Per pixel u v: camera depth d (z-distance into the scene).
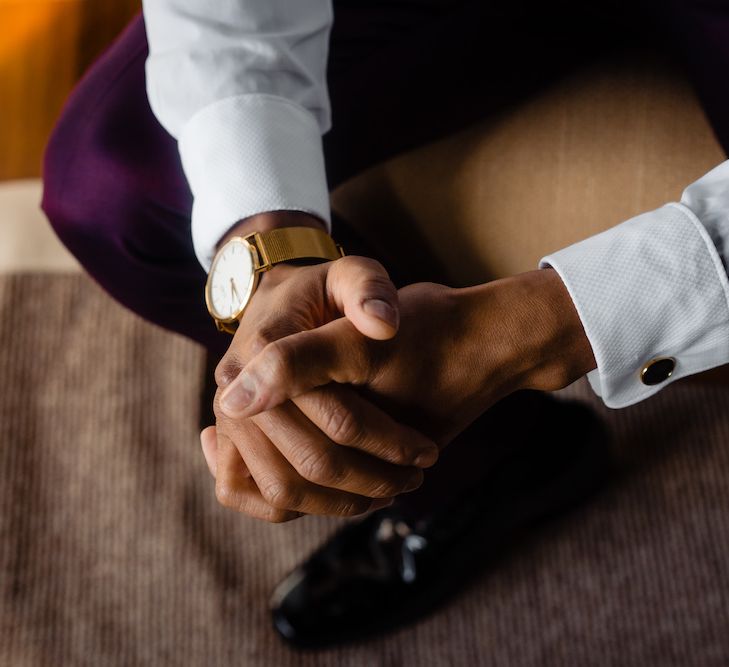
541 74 0.81
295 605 1.00
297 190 0.75
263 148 0.75
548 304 0.67
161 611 1.04
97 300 1.22
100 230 0.80
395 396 0.68
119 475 1.10
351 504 0.71
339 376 0.66
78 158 0.80
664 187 0.77
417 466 0.69
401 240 0.83
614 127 0.79
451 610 1.02
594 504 1.06
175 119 0.77
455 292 0.68
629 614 1.00
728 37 0.73
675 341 0.67
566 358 0.68
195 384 1.15
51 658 1.02
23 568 1.06
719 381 0.83
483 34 0.81
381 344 0.66
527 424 0.93
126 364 1.17
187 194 0.79
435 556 0.99
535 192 0.79
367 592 1.00
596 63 0.81
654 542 1.03
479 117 0.82
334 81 0.83
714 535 1.03
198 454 1.11
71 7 1.36
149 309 0.85
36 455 1.12
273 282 0.72
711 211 0.66
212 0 0.75
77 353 1.18
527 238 0.80
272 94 0.76
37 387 1.16
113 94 0.81
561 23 0.81
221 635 1.02
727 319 0.67
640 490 1.06
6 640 1.03
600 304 0.66
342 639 1.00
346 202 0.85
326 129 0.80
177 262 0.82
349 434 0.66
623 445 1.08
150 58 0.77
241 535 1.07
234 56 0.75
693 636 0.99
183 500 1.09
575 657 0.99
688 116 0.78
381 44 0.83
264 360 0.65
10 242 1.26
